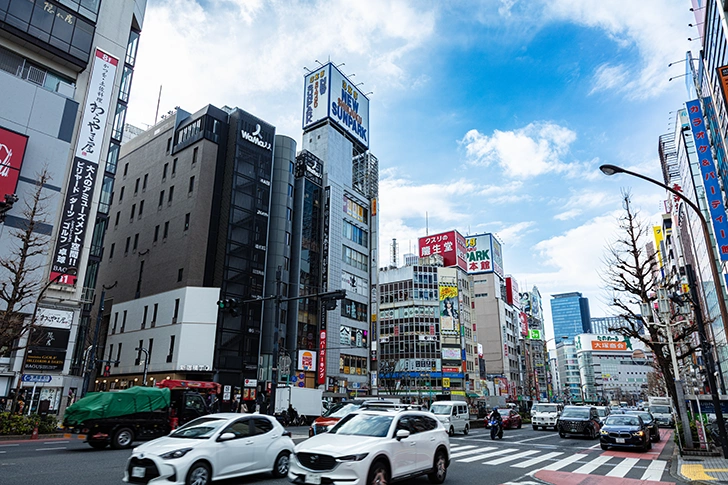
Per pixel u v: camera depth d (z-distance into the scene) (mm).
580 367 158625
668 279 23344
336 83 63312
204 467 9094
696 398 19141
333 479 7793
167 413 17234
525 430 32594
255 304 44062
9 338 21141
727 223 37781
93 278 37656
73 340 29609
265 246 46406
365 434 9234
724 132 34844
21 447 15648
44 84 30875
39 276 28281
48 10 30625
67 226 30016
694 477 11758
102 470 11062
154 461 8625
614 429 19016
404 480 9883
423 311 68875
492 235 97062
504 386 84625
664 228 75375
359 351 56062
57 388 28328
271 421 11164
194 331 39125
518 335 103125
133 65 40750
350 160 62625
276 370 22594
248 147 47344
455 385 65188
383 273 73500
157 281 44312
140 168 52562
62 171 30047
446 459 10781
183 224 43969
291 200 51031
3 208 15656
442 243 78562
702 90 41969
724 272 40750
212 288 40562
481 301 93562
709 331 50969
